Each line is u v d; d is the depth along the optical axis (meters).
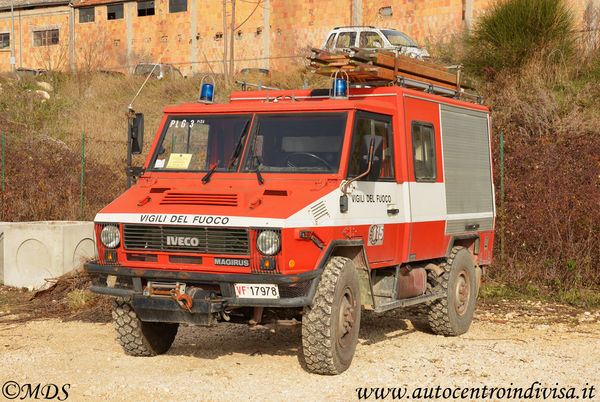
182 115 7.70
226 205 6.54
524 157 13.87
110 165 19.08
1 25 44.69
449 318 8.73
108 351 7.71
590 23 23.50
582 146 15.03
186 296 6.39
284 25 35.50
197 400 5.93
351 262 6.93
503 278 12.24
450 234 9.00
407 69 8.53
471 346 8.22
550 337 8.75
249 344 8.18
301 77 27.27
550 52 19.98
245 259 6.30
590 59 20.22
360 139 7.18
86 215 15.38
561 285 11.75
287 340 8.42
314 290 6.43
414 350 7.94
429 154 8.59
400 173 7.88
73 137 23.20
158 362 7.26
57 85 30.84
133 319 7.27
